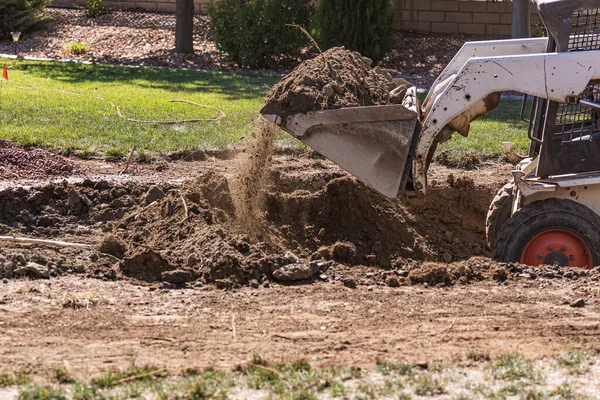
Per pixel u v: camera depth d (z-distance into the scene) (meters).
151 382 9.95
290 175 21.23
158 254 14.58
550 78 14.84
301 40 46.88
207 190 18.36
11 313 12.33
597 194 15.59
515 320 12.42
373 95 16.89
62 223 18.02
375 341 11.55
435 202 20.70
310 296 13.52
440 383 10.00
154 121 28.98
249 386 9.94
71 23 56.62
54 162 22.61
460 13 52.59
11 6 54.16
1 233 17.08
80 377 10.18
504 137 27.59
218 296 13.46
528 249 15.45
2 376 10.06
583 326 12.16
